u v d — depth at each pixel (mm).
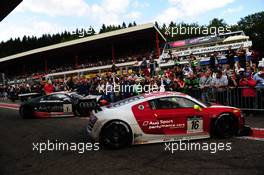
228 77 11922
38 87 24875
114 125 6934
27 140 8625
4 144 8266
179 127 7262
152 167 5426
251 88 10797
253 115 10781
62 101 14094
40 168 5785
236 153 5988
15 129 10922
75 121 12070
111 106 7488
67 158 6410
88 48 48656
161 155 6195
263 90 10516
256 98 10719
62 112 14070
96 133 6969
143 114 7121
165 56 34969
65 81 23562
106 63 47625
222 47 30328
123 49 47750
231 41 30734
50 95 14281
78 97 14469
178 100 7406
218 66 16281
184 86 13242
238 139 7141
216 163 5434
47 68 62781
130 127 7000
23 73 68125
